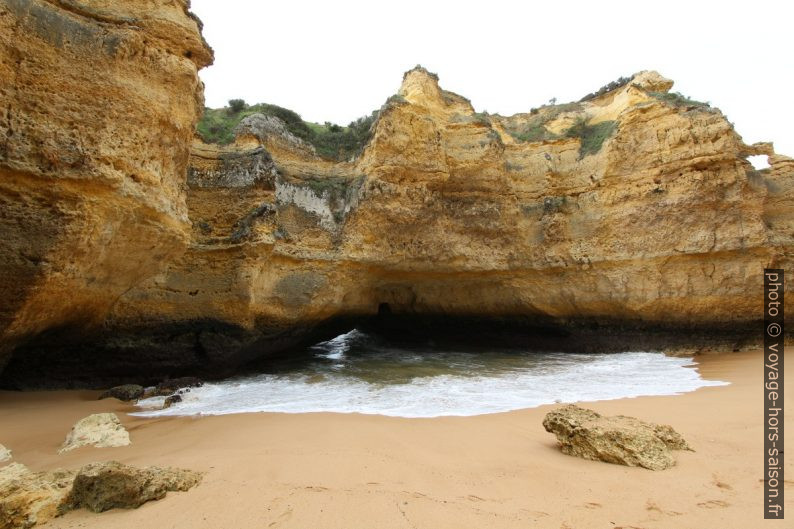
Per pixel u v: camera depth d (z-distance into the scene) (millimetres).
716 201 14797
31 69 6996
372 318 19984
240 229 12836
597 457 5340
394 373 13086
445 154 16781
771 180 16578
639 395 9406
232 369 13164
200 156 13516
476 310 18875
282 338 14359
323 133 17688
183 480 4605
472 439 6348
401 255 16312
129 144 7945
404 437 6469
